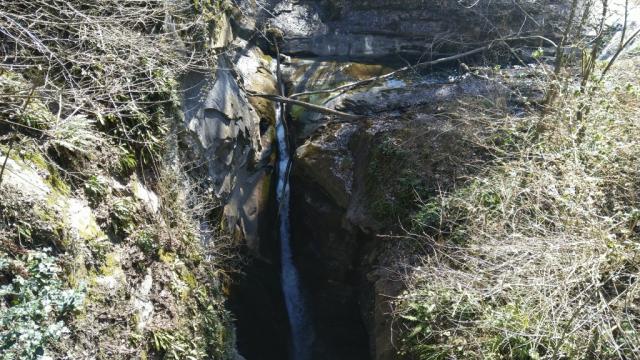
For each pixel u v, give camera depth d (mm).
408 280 6168
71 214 4461
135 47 5559
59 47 5105
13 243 3908
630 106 6566
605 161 5965
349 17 10961
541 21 10047
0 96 4449
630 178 5895
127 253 4988
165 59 6000
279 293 8977
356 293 8164
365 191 7793
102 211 4848
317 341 8805
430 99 9086
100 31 5207
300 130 9094
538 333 4566
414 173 7340
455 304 5336
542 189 5832
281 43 10352
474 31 10227
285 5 10781
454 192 6801
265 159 8828
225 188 7645
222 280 7277
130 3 6023
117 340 4395
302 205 8797
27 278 3818
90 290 4332
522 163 5988
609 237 4910
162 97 6023
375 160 7844
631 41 7289
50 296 3768
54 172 4531
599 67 7480
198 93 7125
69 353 3889
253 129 8492
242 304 7922
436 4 10727
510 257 5297
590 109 6539
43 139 4605
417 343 5633
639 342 4438
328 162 8375
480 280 5422
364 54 10500
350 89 9516
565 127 6402
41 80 4980
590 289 4840
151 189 5781
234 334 6598
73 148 4719
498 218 6047
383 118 8578
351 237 7996
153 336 4832
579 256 4867
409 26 10727
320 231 8516
